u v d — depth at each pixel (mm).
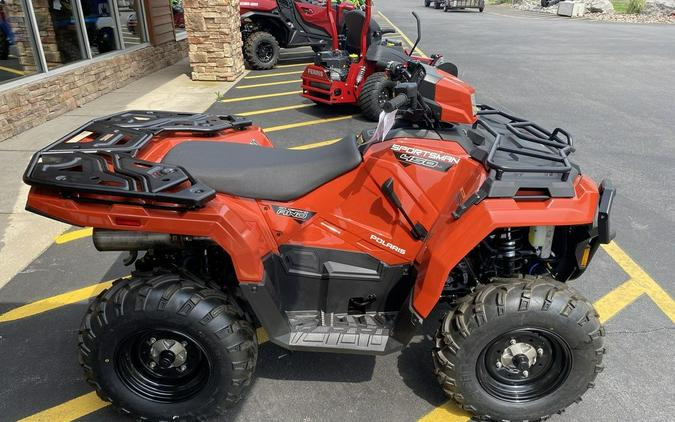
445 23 22625
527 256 2504
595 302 3502
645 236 4395
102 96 8766
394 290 2654
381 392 2686
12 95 6461
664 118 7988
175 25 12938
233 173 2506
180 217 2182
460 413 2561
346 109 8297
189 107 8156
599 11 29344
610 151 6438
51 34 7613
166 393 2412
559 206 2170
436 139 2498
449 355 2287
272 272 2459
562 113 8156
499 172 2188
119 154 2391
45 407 2555
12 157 5789
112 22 9531
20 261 3826
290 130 7133
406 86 2379
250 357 2322
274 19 11531
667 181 5539
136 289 2217
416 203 2496
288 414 2535
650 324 3273
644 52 14844
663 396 2678
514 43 16250
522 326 2201
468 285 2660
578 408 2592
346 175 2520
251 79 10469
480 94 9289
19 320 3180
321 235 2605
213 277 2664
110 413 2533
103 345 2236
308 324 2559
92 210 2174
